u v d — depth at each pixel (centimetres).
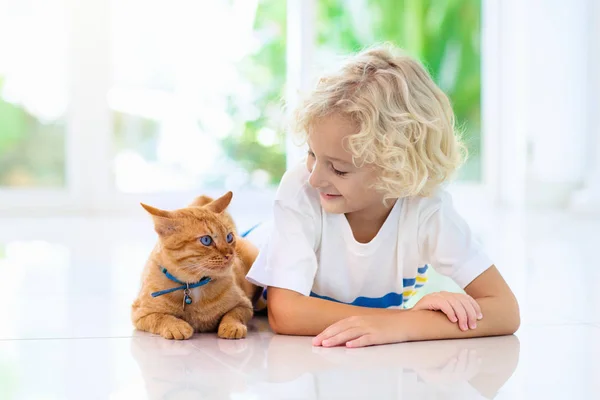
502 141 549
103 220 457
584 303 190
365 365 125
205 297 152
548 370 123
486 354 133
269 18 508
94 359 131
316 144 143
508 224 419
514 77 531
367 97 141
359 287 162
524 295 203
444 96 155
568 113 510
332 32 516
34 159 490
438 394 108
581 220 441
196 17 501
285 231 155
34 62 483
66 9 483
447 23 538
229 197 158
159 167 507
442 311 147
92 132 494
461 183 556
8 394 110
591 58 500
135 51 496
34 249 314
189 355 133
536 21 509
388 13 527
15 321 167
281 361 128
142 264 271
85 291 212
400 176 145
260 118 513
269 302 155
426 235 158
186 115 506
